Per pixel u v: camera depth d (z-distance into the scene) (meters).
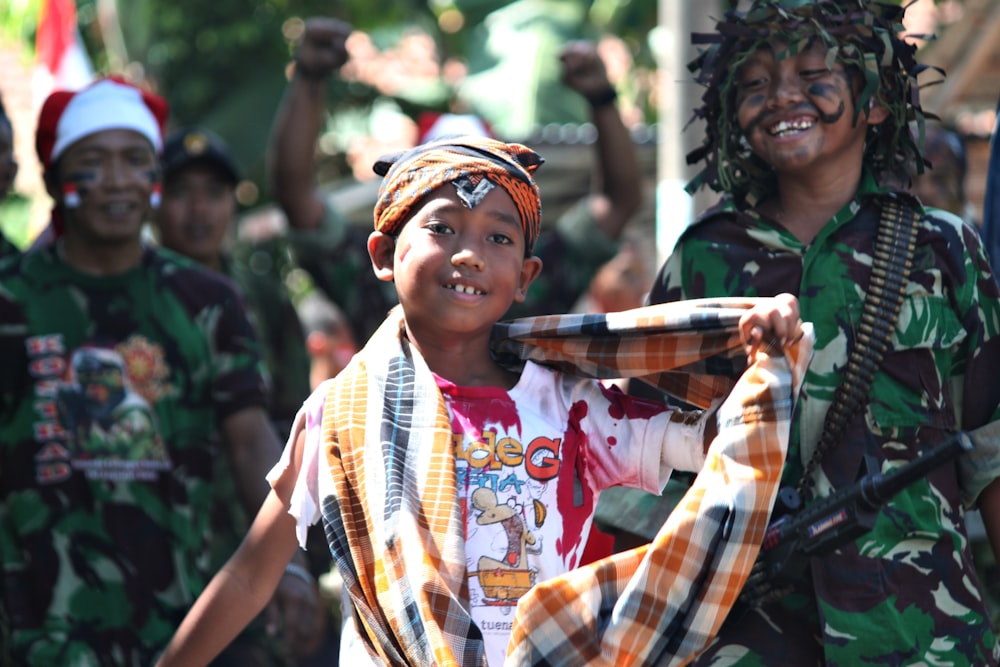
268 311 8.18
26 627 5.99
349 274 8.20
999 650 4.84
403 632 3.61
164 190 8.10
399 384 3.90
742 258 4.77
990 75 11.06
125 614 6.04
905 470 4.22
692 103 7.94
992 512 4.73
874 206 4.71
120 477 6.10
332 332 9.89
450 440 3.79
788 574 4.36
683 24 7.98
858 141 4.80
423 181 3.88
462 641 3.57
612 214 8.39
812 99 4.67
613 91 8.38
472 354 4.02
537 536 3.82
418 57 18.89
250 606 4.18
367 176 17.64
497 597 3.75
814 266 4.66
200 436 6.32
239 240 14.52
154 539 6.12
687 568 3.59
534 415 3.94
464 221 3.86
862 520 4.25
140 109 6.40
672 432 3.92
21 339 6.11
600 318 4.00
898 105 4.79
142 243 6.46
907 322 4.56
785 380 3.65
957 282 4.63
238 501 7.12
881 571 4.44
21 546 6.04
